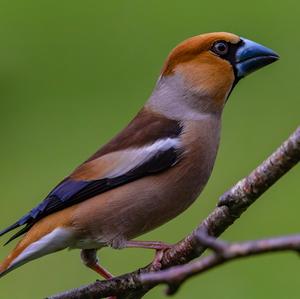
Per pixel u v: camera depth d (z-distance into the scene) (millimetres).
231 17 15734
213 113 9828
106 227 9297
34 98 14844
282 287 11797
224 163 13797
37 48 15320
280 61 15117
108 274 9625
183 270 5664
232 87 10000
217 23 15797
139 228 9406
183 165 9430
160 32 15602
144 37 15531
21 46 15320
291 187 13328
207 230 7980
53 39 15445
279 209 13125
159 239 12789
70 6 15656
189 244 8281
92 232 9289
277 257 12016
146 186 9320
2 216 13539
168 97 9922
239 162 13781
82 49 15398
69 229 9250
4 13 15570
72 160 14172
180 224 12922
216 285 11938
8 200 13711
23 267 12445
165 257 8508
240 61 9938
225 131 14281
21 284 12359
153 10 15797
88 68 15203
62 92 14969
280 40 15570
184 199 9547
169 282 5676
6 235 13289
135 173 9328
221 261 5578
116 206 9273
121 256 12641
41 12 15656
